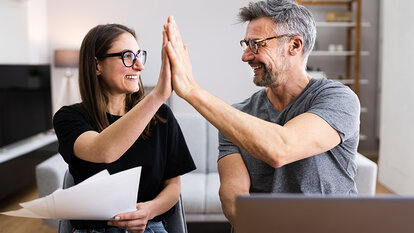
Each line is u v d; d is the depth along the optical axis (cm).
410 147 389
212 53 611
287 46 131
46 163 285
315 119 120
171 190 152
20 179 400
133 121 116
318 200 64
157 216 149
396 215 64
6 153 403
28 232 320
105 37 141
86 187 110
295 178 132
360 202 64
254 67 136
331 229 64
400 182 412
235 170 142
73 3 609
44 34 601
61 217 117
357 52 586
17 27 506
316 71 579
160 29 608
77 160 134
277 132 112
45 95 514
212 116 113
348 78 613
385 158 454
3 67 413
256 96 153
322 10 611
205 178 319
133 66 142
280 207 64
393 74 432
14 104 432
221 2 604
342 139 123
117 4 608
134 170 116
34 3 561
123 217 126
